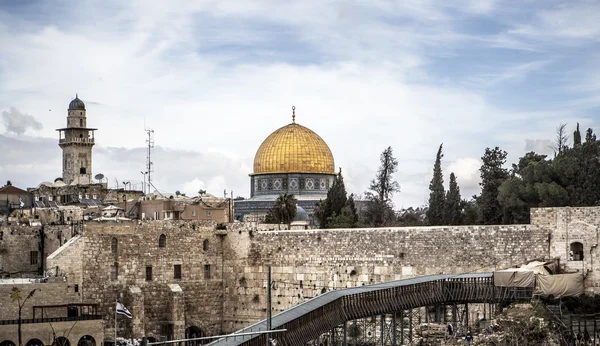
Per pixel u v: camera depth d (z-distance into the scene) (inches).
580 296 5442.9
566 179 6678.2
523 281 5418.3
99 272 6486.2
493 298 5438.0
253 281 6811.0
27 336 5625.0
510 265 5969.5
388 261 6274.6
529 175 6752.0
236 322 6875.0
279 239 6702.8
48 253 6850.4
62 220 7165.4
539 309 5275.6
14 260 6806.1
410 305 5290.4
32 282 6112.2
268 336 4104.3
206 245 6919.3
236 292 6889.8
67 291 6048.2
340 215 7559.1
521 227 5974.4
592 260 5782.5
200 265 6879.9
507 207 6811.0
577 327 5137.8
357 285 6363.2
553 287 5418.3
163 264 6747.1
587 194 6560.0
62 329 5698.8
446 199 7559.1
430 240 6166.3
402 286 5280.5
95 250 6476.4
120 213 7746.1
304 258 6589.6
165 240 6771.7
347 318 4975.4
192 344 6353.3
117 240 6574.8
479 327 5447.8
